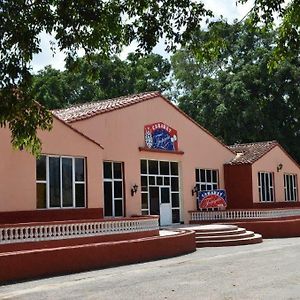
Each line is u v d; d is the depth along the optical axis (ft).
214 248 74.08
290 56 31.81
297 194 126.31
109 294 39.75
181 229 82.43
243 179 109.91
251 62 157.79
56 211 68.95
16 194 64.34
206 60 34.37
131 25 32.42
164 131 95.81
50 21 30.09
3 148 63.21
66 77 151.53
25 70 29.48
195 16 32.30
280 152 121.39
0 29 29.14
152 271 51.49
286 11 30.78
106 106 88.17
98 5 30.81
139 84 152.46
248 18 31.91
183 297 37.86
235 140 148.05
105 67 149.07
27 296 39.73
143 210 90.74
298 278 44.50
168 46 32.99
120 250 57.72
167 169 97.04
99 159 76.18
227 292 39.27
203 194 98.89
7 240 52.54
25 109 30.60
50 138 69.10
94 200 74.64
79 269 52.80
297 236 95.96
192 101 156.46
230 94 146.82
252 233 84.79
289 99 153.07
